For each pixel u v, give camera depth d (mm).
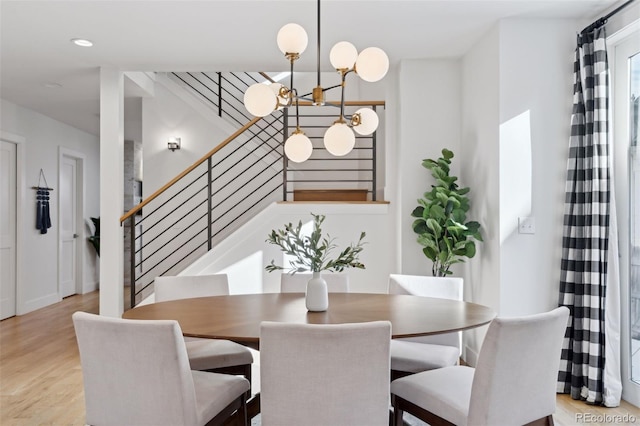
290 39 2260
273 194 5723
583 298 3131
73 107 5969
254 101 2271
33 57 4078
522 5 3162
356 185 6273
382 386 1682
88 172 7848
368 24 3443
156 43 3766
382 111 5809
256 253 4445
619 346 3045
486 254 3623
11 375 3652
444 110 4230
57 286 6809
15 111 5785
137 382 1754
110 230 4336
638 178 3021
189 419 1770
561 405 3051
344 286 3299
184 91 5641
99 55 4039
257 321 2088
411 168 4219
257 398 2627
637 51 3002
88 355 1802
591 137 3121
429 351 2637
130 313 2283
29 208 6109
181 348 1748
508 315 3367
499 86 3400
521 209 3383
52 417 2893
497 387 1771
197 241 5641
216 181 5648
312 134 6305
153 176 5621
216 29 3500
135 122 6832
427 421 2033
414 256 4211
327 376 1642
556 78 3396
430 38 3727
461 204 3793
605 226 3041
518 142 3391
